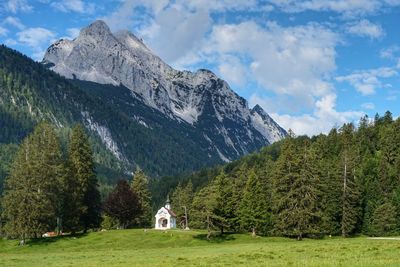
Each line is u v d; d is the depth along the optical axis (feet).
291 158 295.28
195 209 289.33
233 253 161.68
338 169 321.52
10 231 253.44
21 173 258.37
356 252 144.25
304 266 111.86
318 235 293.84
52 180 266.98
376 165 415.44
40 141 287.07
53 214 264.93
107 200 378.73
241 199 322.14
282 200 284.82
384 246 161.07
